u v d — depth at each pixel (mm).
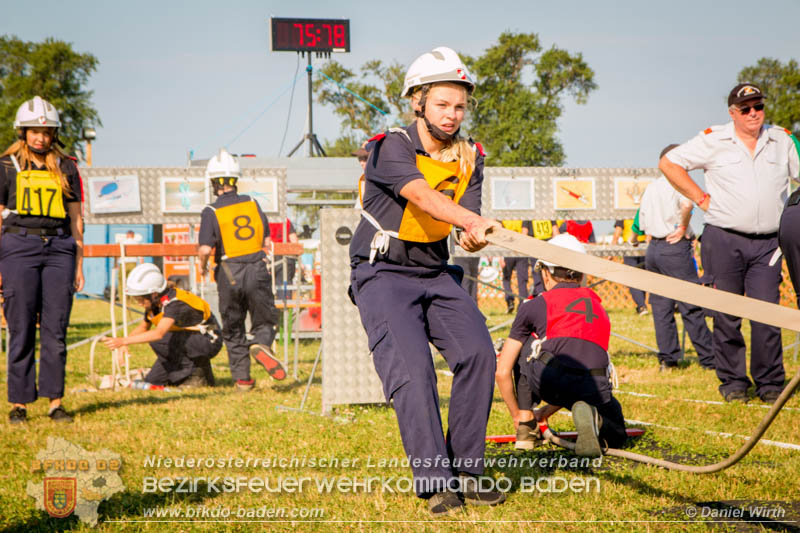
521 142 92812
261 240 14211
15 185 11031
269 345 14133
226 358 19938
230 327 14047
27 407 12320
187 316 14562
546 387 8133
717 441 8742
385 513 6223
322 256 10797
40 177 11172
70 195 11617
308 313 23188
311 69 40500
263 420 10641
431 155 6203
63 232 11398
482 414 6277
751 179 11297
